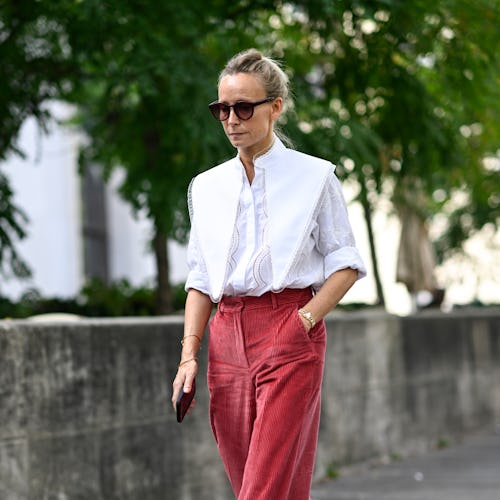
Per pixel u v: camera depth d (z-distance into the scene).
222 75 7.97
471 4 20.44
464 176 25.34
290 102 8.27
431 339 23.08
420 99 22.09
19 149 21.61
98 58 20.06
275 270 7.85
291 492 8.16
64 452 12.16
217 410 8.12
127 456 13.24
